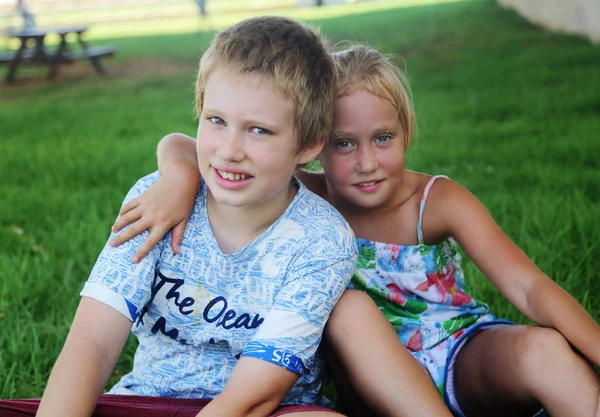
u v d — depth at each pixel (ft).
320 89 6.14
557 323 6.46
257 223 6.15
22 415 5.78
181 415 5.81
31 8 66.74
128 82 31.86
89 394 5.61
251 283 6.08
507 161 16.55
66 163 18.10
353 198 7.06
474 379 6.73
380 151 6.89
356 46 7.34
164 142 7.09
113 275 5.96
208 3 63.16
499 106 22.20
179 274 6.20
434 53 32.14
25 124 24.03
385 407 5.96
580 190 13.58
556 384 6.00
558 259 10.43
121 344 5.98
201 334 6.12
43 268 11.15
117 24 55.67
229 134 5.83
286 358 5.74
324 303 5.96
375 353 5.98
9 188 16.05
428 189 7.30
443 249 7.43
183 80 31.40
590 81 24.30
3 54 36.88
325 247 6.07
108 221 13.09
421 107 22.81
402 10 46.65
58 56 33.81
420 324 7.20
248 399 5.60
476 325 7.18
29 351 8.84
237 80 5.78
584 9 31.91
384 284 7.31
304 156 6.24
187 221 6.34
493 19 38.78
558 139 17.93
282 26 6.12
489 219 7.13
